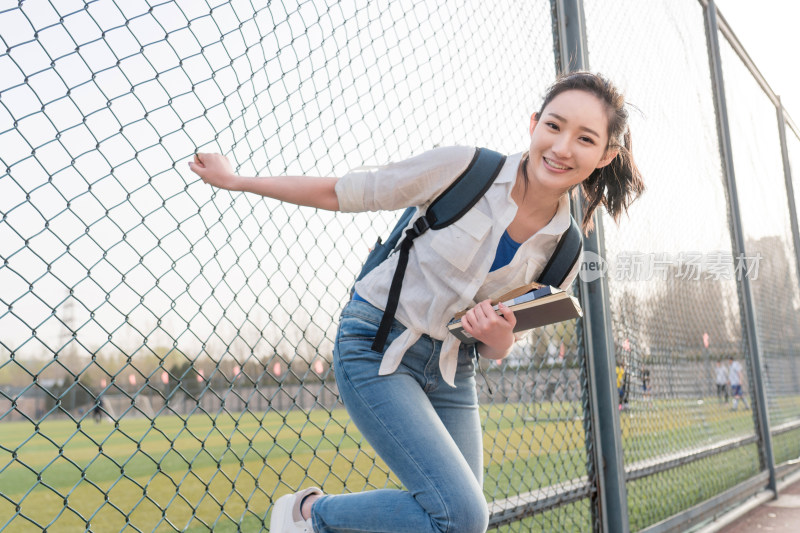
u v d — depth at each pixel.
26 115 1.28
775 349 7.33
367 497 1.50
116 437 20.83
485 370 2.52
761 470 5.48
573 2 3.11
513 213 1.54
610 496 2.88
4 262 1.24
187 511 6.14
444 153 1.53
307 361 1.86
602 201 1.87
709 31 5.82
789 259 8.50
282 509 1.61
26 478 10.70
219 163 1.49
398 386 1.53
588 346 2.93
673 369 4.23
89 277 1.35
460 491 1.40
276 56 1.74
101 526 5.61
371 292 1.61
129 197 1.42
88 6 1.39
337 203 1.53
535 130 1.57
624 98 1.60
